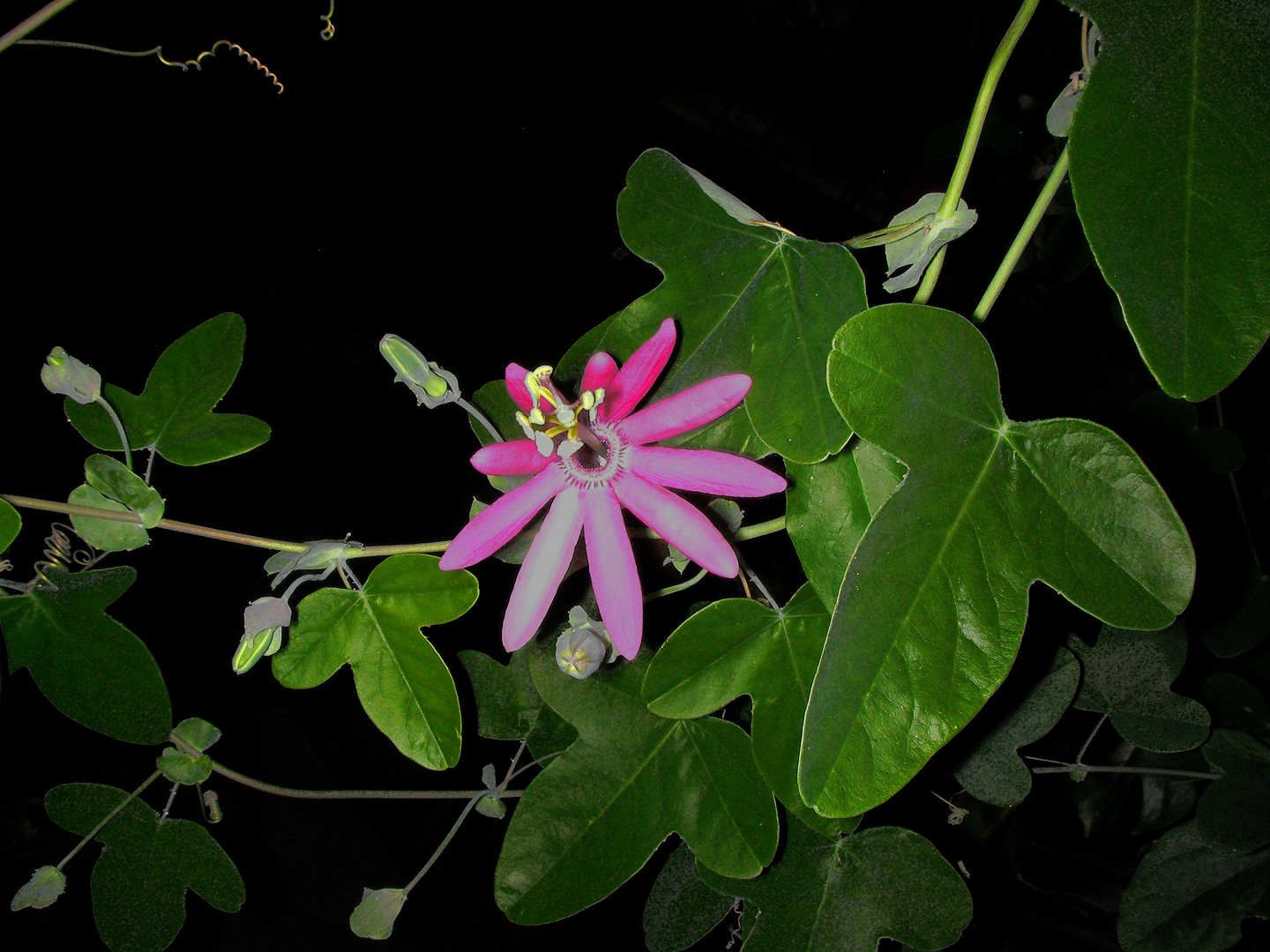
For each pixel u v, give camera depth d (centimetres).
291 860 65
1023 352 65
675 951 43
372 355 84
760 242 36
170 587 72
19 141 91
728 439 37
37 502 37
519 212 92
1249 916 47
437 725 38
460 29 102
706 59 97
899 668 31
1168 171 28
